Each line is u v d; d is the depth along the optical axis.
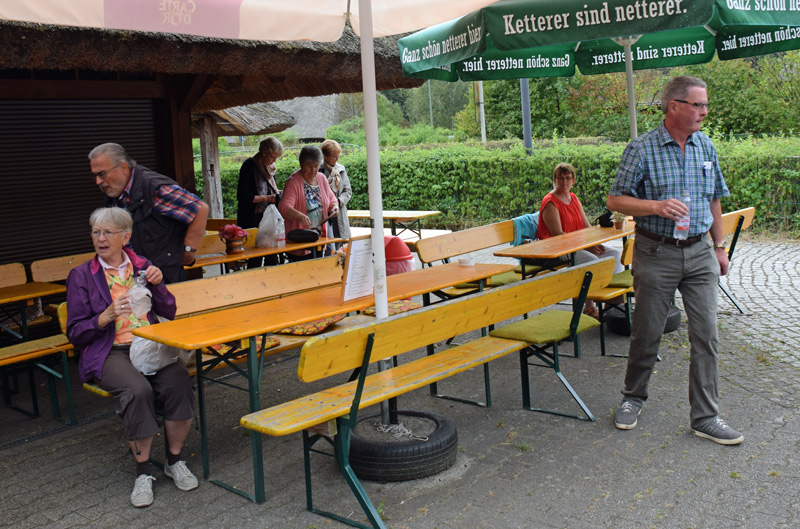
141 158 7.94
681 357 6.15
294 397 5.73
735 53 7.59
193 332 3.94
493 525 3.61
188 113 8.17
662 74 29.77
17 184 7.11
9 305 6.91
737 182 13.19
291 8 4.54
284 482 4.21
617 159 15.31
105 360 4.13
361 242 4.65
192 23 4.03
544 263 6.87
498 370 6.11
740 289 8.77
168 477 4.33
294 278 5.79
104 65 5.65
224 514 3.87
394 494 3.97
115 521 3.86
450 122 63.41
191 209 4.84
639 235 4.57
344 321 5.69
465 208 17.48
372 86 4.28
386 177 18.45
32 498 4.17
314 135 62.16
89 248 7.62
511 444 4.57
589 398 5.32
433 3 5.13
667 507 3.71
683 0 4.34
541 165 16.30
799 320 7.23
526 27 5.02
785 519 3.54
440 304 4.03
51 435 5.16
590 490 3.93
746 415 4.87
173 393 4.16
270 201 9.02
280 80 8.15
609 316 7.06
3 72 6.96
